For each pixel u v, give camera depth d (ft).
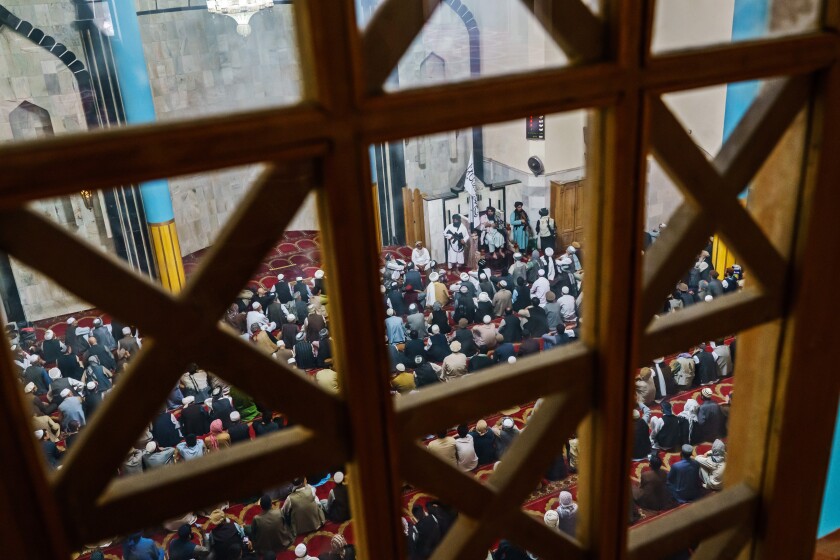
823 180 5.58
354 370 4.19
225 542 24.71
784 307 6.00
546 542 5.54
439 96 3.87
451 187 31.32
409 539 19.65
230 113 3.47
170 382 3.80
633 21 4.25
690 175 5.08
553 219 30.86
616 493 5.55
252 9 14.55
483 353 32.99
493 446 25.26
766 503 6.64
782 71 5.01
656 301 5.29
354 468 4.50
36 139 3.11
